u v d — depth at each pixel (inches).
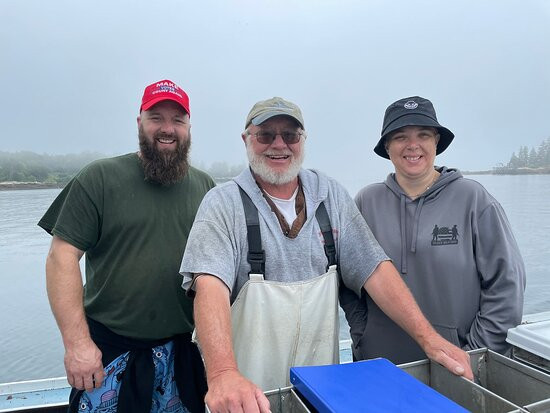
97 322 63.1
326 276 51.8
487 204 59.4
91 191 62.1
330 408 29.7
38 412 72.1
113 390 61.5
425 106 62.1
